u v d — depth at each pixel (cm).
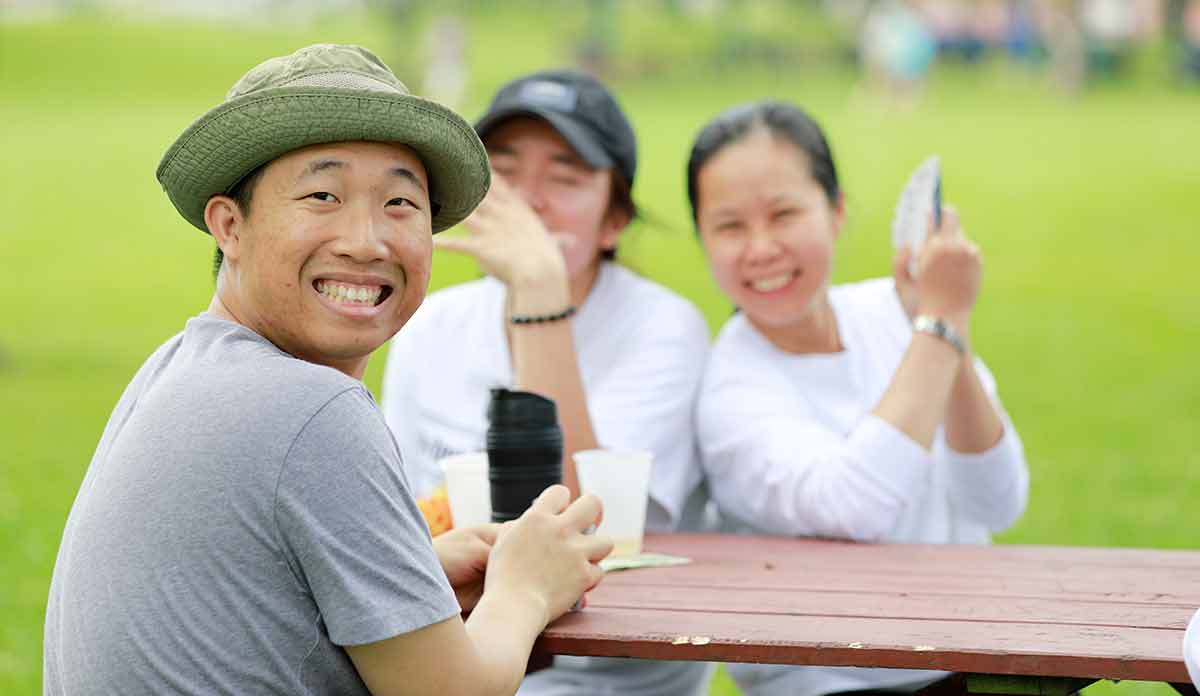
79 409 2058
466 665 479
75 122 6519
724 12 12531
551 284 730
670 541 717
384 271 496
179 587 454
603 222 838
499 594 524
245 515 453
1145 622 525
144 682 455
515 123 801
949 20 12169
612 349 809
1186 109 8288
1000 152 5744
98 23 11288
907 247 792
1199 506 1530
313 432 459
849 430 774
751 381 777
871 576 618
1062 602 561
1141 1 11931
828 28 13362
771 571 633
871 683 705
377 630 459
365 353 509
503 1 13850
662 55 11338
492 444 591
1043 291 3092
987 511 771
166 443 463
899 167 5212
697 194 788
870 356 795
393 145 494
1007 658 484
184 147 489
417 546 475
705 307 2803
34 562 1325
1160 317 2792
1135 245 3669
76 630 466
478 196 539
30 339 2612
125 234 3912
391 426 838
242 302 506
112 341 2612
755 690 726
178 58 10038
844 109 8519
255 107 476
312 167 485
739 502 766
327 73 495
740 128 772
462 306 834
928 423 706
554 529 543
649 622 534
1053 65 10300
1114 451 1802
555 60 11825
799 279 767
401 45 11094
